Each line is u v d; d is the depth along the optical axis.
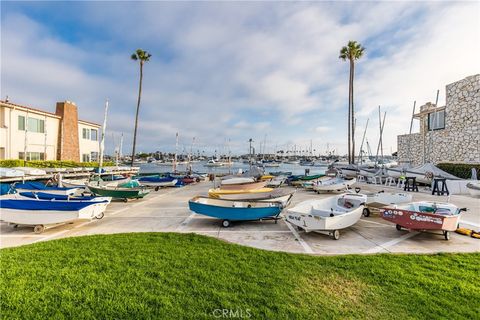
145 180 20.94
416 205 8.44
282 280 4.49
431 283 4.37
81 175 26.64
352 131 33.59
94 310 3.59
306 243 6.88
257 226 8.80
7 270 4.79
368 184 22.67
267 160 97.69
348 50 33.53
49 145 29.05
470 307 3.72
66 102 31.25
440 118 25.48
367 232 7.93
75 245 6.32
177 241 6.73
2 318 3.42
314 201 9.13
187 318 3.43
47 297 3.90
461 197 14.94
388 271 4.86
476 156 20.78
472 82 21.19
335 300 3.88
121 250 5.93
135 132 37.34
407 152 31.16
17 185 14.67
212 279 4.47
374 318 3.47
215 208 8.70
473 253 5.90
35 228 7.90
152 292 4.05
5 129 23.83
